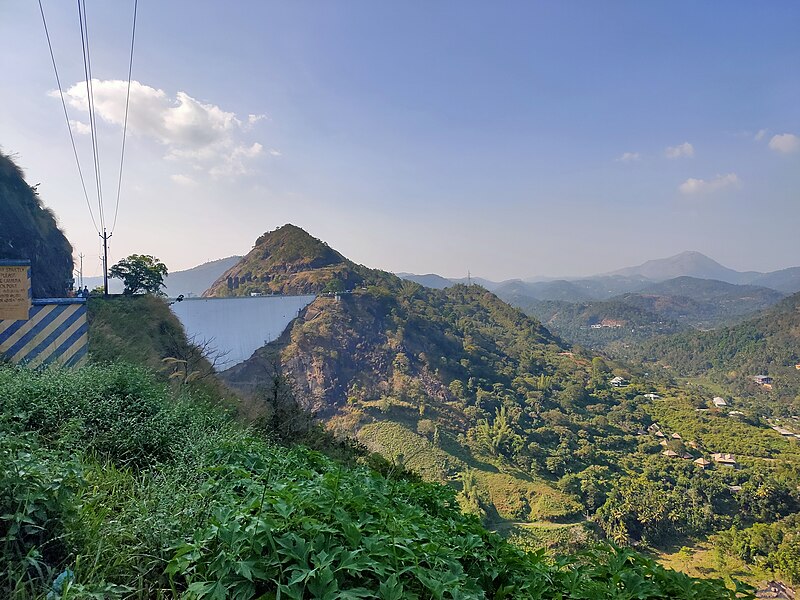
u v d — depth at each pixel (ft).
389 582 8.02
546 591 10.55
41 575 8.00
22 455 9.82
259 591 8.24
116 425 16.75
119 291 117.70
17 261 29.37
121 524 10.07
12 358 28.22
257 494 11.29
